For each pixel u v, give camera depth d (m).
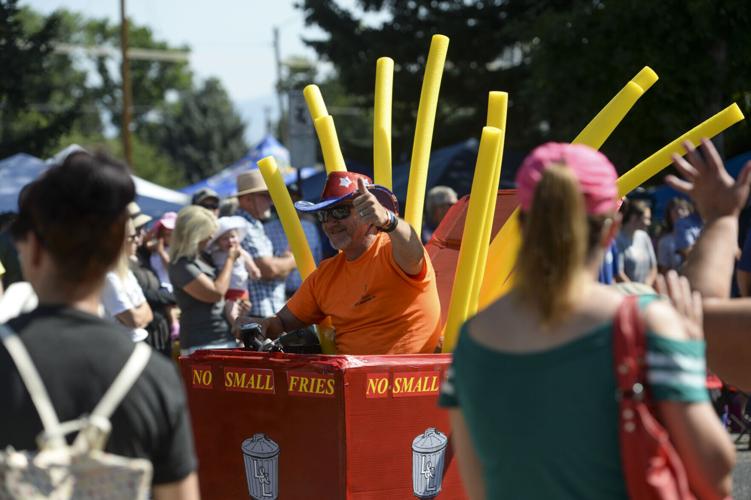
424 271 6.52
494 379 3.27
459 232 8.12
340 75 35.47
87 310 3.36
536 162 3.36
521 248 3.28
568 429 3.13
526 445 3.21
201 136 95.38
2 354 3.19
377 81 7.88
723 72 19.34
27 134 31.83
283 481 6.11
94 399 3.16
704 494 3.11
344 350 6.79
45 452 3.02
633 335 3.09
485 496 3.44
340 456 5.84
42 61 32.19
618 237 13.82
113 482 3.02
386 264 6.55
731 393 11.09
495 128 6.65
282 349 7.10
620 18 19.56
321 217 6.74
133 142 101.88
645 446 3.02
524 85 23.53
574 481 3.14
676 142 6.70
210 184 32.16
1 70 31.02
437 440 6.07
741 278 6.25
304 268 7.71
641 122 19.92
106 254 3.34
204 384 6.44
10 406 3.15
